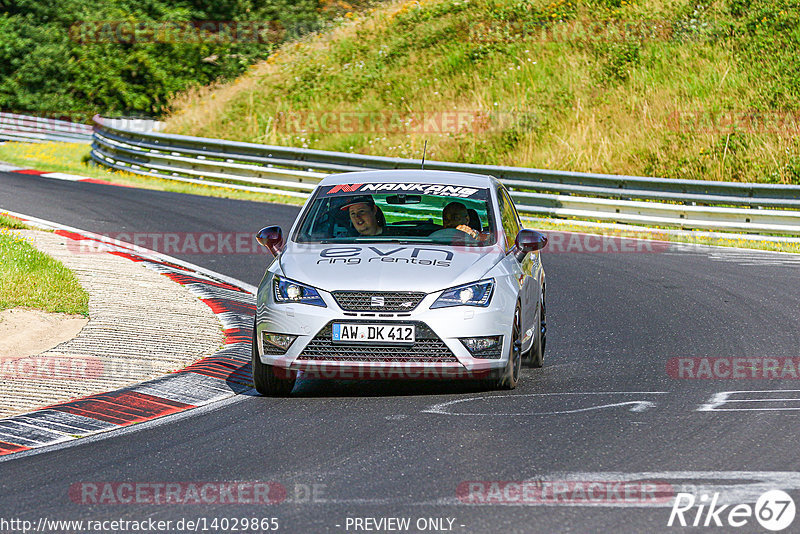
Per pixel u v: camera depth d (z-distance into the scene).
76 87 147.25
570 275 50.94
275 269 28.45
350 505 18.39
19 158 103.88
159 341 34.34
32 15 152.38
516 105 102.00
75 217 65.19
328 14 150.38
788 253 57.62
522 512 17.75
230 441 23.39
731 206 65.62
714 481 19.34
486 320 26.91
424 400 27.17
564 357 33.75
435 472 20.33
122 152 95.88
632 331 37.78
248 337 36.06
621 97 99.25
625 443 22.22
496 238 29.97
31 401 27.17
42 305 37.59
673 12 111.56
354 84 114.19
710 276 49.94
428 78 111.56
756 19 105.88
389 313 26.56
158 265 50.25
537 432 23.31
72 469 21.39
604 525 17.03
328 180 32.91
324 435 23.64
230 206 74.12
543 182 72.94
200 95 127.50
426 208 33.12
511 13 120.75
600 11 115.62
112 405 27.00
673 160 87.62
